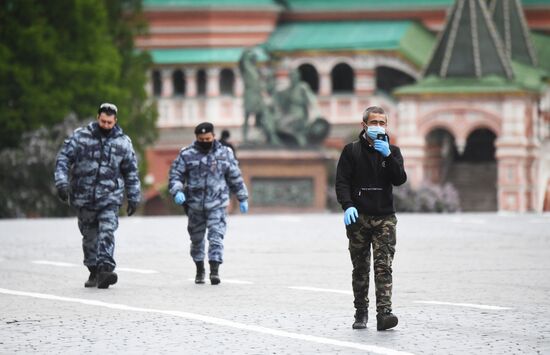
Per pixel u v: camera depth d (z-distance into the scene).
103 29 166.88
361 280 32.75
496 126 191.75
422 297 40.22
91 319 34.94
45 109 153.50
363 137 32.75
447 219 94.56
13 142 154.25
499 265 52.50
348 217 32.22
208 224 45.47
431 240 69.06
